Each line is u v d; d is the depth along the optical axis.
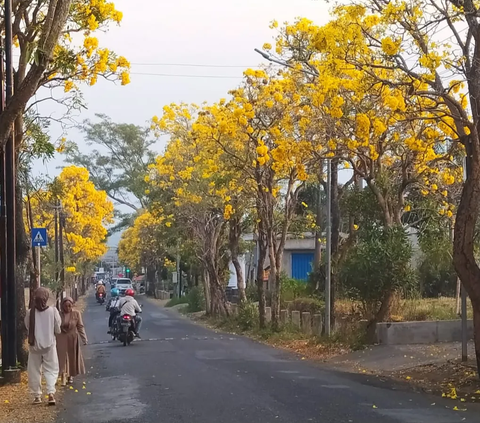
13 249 13.20
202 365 15.83
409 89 13.41
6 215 12.98
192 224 33.69
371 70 13.86
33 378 11.09
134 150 71.25
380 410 9.87
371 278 17.86
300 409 9.98
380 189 18.48
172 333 27.58
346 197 20.42
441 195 19.91
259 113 21.23
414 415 9.46
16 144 14.20
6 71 12.62
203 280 40.03
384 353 16.31
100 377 14.20
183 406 10.43
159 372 14.67
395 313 19.02
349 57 13.47
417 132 18.03
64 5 10.75
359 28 13.27
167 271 74.06
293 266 43.62
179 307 50.12
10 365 13.11
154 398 11.27
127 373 14.67
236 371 14.62
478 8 12.36
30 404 11.05
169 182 31.28
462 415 9.48
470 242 12.00
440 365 14.23
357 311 20.39
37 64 10.79
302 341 21.28
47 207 36.03
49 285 32.09
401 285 17.94
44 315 11.12
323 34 13.42
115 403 10.95
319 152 19.16
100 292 61.75
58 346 12.99
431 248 20.14
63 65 13.95
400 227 18.42
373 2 13.11
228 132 21.31
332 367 15.57
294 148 18.09
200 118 24.22
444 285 25.75
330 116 16.66
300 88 19.44
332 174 20.42
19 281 15.05
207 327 31.73
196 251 35.28
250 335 25.80
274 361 16.86
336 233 20.78
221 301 33.31
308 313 24.34
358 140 16.92
